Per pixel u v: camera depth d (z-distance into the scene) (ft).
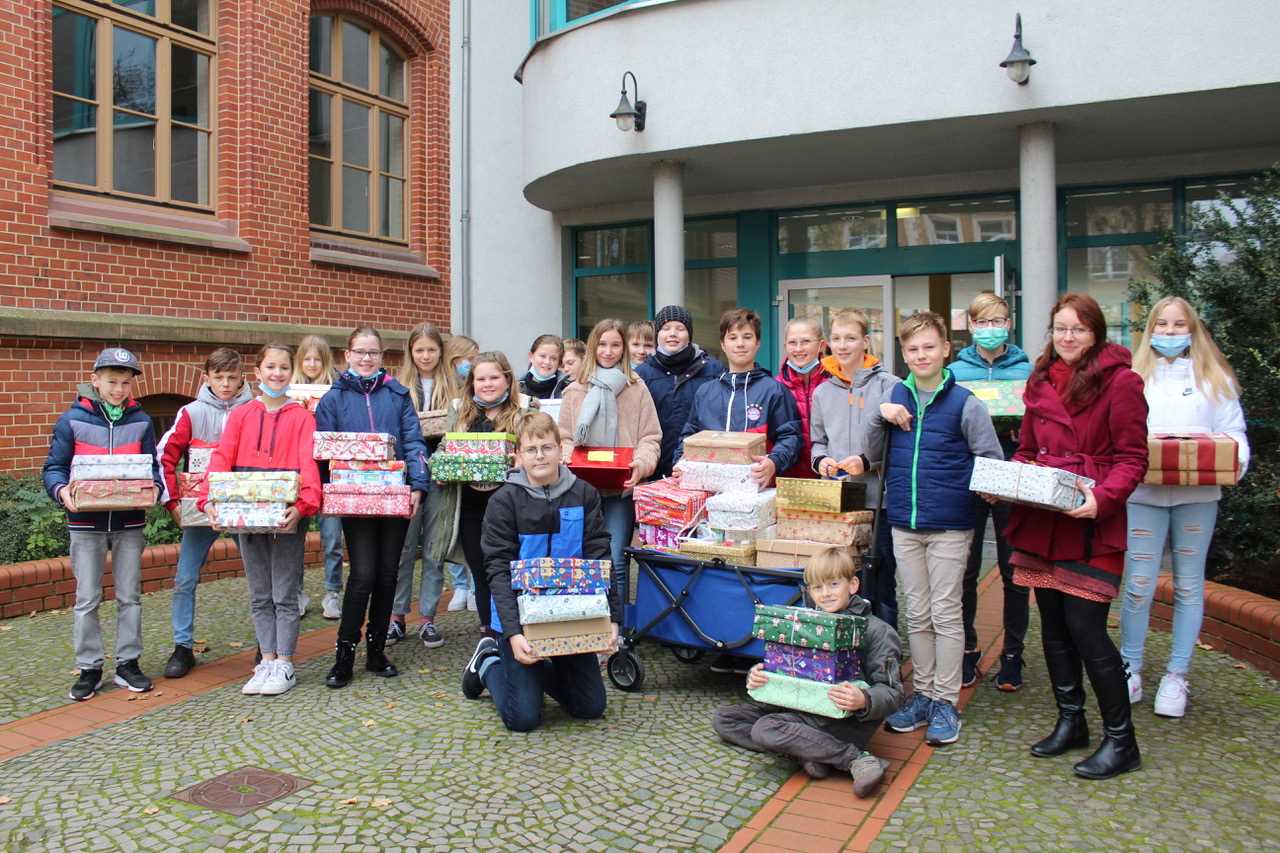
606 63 30.60
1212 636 18.31
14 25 25.41
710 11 29.07
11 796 12.29
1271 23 23.81
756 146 29.40
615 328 18.22
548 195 36.27
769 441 17.16
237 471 16.52
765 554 15.62
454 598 22.40
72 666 17.93
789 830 11.37
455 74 39.99
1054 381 13.42
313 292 33.68
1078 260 32.09
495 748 13.82
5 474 24.80
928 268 33.99
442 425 19.75
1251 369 19.98
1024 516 13.11
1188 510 14.57
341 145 36.14
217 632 20.45
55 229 26.32
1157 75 24.67
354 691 16.53
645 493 16.81
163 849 10.85
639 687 16.51
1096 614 12.67
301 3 33.17
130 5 29.14
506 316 40.01
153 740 14.24
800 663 13.01
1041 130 27.02
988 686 16.38
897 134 28.17
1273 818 11.36
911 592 14.42
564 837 11.14
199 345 29.60
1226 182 30.55
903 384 14.39
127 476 16.16
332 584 21.66
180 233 29.37
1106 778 12.50
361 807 11.84
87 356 26.81
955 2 26.37
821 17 27.78
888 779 12.75
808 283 35.60
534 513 14.66
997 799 12.02
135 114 29.35
